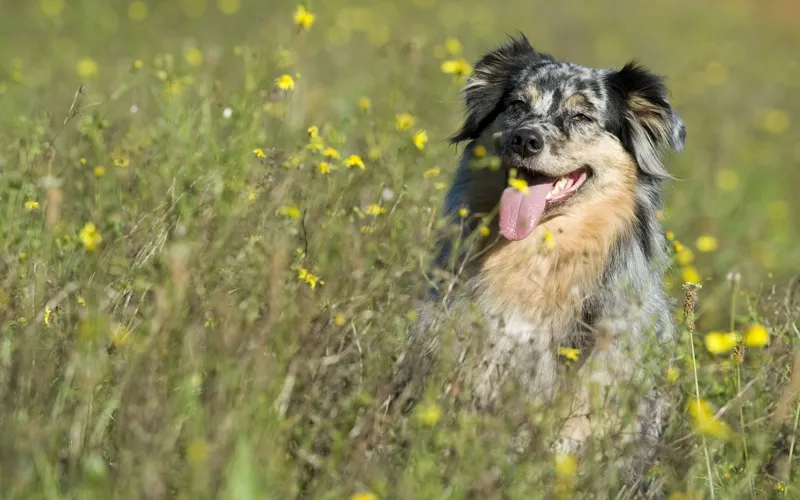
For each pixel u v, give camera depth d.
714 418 8.06
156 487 6.54
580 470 8.23
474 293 10.52
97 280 8.74
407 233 10.28
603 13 43.81
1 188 10.24
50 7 30.23
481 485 7.08
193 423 7.09
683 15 46.94
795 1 53.34
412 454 7.40
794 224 20.58
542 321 10.41
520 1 43.06
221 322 7.75
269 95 12.22
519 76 11.77
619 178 11.11
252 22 30.55
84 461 6.98
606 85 11.41
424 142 12.05
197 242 8.65
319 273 9.20
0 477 6.55
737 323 13.06
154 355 7.38
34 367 7.40
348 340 8.58
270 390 7.46
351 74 21.95
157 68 13.27
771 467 8.52
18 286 8.66
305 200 10.12
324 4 35.25
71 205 10.76
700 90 31.17
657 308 10.62
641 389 8.20
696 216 18.36
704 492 8.61
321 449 7.91
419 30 29.22
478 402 8.82
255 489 6.67
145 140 12.02
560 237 10.66
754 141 26.25
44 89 16.36
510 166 10.84
